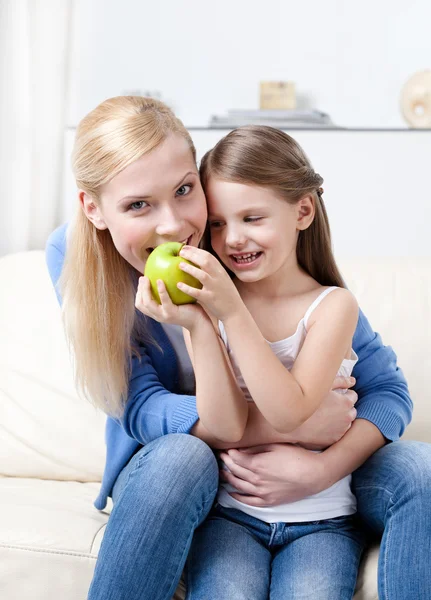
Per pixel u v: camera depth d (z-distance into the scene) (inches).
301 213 53.3
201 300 46.5
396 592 44.9
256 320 53.3
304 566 47.5
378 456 52.3
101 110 51.3
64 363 72.9
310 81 109.9
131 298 55.6
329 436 52.0
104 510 60.2
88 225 53.4
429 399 69.6
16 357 73.7
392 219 101.9
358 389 58.2
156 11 110.3
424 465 48.5
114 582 44.4
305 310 52.2
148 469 47.5
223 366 48.9
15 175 100.4
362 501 51.6
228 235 50.6
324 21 109.0
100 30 110.7
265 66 110.0
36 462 69.6
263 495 50.3
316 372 49.0
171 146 48.5
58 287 59.0
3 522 55.0
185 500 46.3
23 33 98.8
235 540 49.2
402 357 70.6
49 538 53.3
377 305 72.7
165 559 45.1
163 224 48.3
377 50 108.6
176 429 52.6
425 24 107.5
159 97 108.4
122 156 47.9
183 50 110.6
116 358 54.8
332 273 56.3
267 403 46.9
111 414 55.6
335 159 101.3
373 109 109.6
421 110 106.2
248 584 46.5
